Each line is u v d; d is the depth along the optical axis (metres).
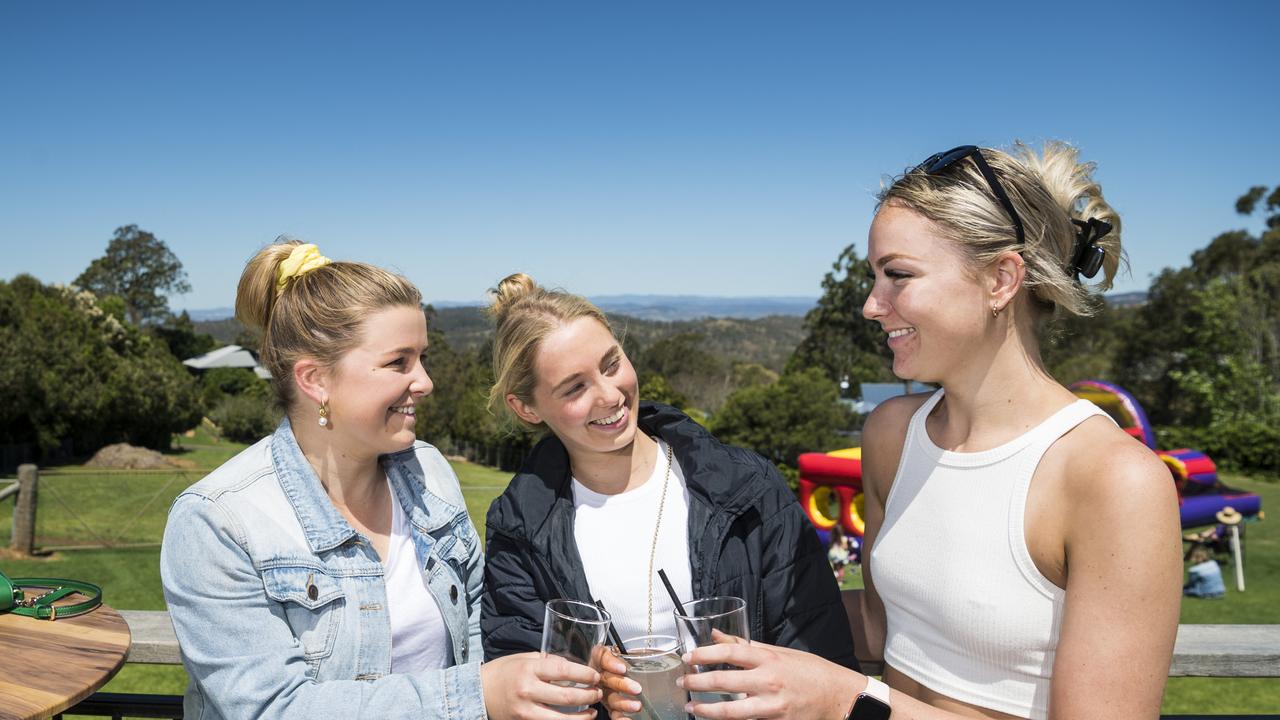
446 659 1.90
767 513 1.85
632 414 1.93
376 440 1.74
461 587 1.94
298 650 1.66
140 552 14.39
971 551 1.41
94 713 1.98
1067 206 1.42
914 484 1.55
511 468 30.98
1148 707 1.20
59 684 1.53
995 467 1.40
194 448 47.00
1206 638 2.19
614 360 1.91
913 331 1.43
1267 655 2.09
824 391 22.75
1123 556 1.21
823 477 12.16
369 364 1.69
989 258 1.34
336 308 1.69
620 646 1.45
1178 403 40.59
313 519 1.73
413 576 1.89
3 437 34.31
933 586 1.47
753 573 1.83
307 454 1.83
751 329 161.88
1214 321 29.70
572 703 1.36
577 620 1.38
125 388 40.09
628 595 1.91
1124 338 43.62
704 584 1.83
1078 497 1.28
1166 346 41.22
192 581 1.61
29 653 1.68
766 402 22.48
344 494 1.84
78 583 2.08
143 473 24.14
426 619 1.86
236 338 91.12
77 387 36.81
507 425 2.16
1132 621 1.20
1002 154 1.42
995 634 1.38
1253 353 28.89
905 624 1.56
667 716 1.34
